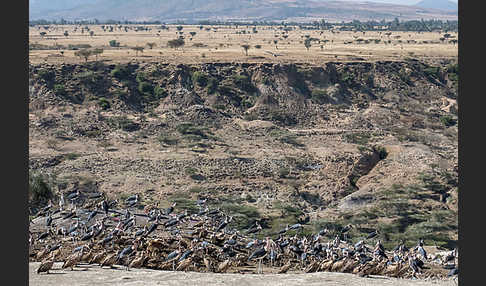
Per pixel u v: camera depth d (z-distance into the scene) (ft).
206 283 181.37
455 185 561.02
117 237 230.89
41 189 379.14
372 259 225.15
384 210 495.82
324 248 254.68
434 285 188.75
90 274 188.34
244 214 474.08
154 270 201.67
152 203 502.38
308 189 574.15
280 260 232.12
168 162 635.25
